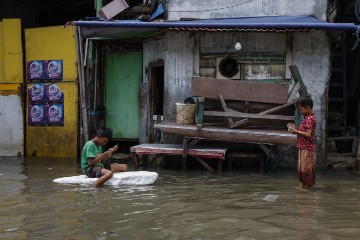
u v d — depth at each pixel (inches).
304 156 299.6
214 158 418.3
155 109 482.6
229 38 435.2
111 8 465.1
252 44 432.8
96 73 516.7
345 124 500.1
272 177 358.3
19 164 442.6
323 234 188.9
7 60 518.3
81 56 468.4
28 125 519.5
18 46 517.3
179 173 382.3
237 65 437.1
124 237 186.5
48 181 333.1
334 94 554.3
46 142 514.0
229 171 396.2
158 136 465.4
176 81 444.5
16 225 205.9
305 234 189.0
